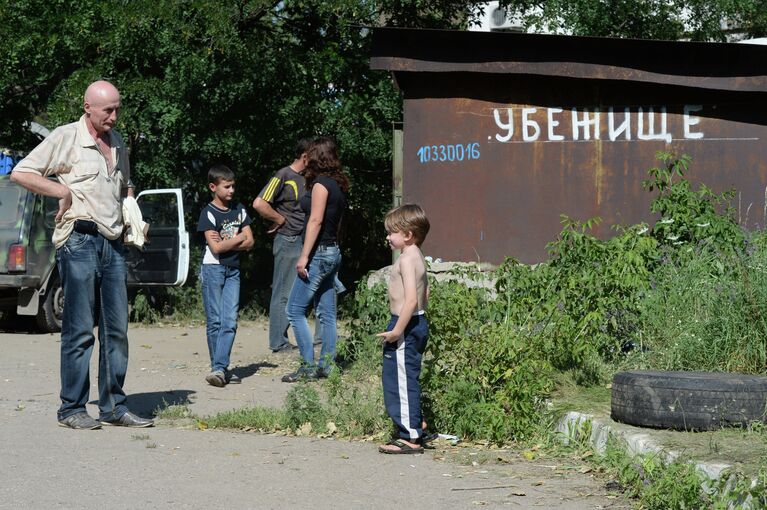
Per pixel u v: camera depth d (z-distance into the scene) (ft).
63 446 20.80
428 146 37.93
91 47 54.95
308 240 29.55
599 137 37.17
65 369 23.00
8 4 54.08
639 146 37.01
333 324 30.19
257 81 53.83
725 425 19.34
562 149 37.32
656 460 17.62
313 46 58.54
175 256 47.57
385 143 56.65
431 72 37.58
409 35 36.94
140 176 55.67
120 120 52.21
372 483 18.12
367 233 61.36
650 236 31.27
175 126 53.78
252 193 58.65
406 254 20.74
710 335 24.85
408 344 20.75
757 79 35.86
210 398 27.61
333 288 30.37
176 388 29.32
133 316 51.11
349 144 55.83
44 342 41.78
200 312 52.42
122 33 51.78
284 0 54.80
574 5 58.44
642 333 26.68
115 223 23.27
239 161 55.06
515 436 21.77
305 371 29.60
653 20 60.34
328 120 55.77
